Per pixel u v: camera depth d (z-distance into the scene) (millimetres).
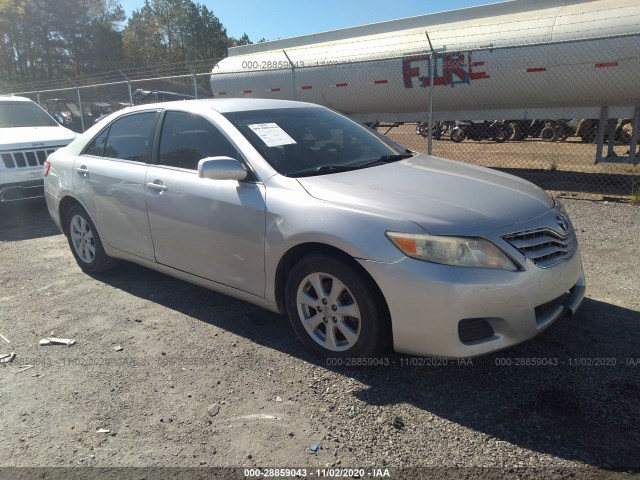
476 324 2793
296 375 3164
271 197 3338
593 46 9344
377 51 12117
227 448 2543
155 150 4227
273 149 3656
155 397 3002
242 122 3857
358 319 3035
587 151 15438
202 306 4293
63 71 53719
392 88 12109
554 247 3033
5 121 8750
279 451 2508
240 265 3578
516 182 3600
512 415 2697
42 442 2654
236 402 2914
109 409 2906
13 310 4391
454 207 2961
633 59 9039
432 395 2902
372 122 13375
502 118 11500
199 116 3988
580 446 2449
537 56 9938
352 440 2564
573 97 10070
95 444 2619
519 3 10688
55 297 4645
